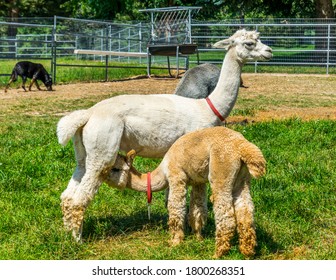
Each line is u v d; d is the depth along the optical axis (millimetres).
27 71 18594
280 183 8602
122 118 6715
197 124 7059
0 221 7199
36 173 9336
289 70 25906
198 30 27234
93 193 6660
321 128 12016
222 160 6020
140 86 19562
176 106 7008
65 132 6543
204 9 33031
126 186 6730
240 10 32469
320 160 9875
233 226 6051
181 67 25531
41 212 7578
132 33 28797
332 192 8297
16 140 11422
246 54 7316
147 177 6695
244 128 12141
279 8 32219
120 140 6727
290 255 6254
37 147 10766
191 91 11000
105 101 6855
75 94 17797
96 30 29453
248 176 6109
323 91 19078
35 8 43969
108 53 20578
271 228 6895
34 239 6656
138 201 8000
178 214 6473
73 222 6648
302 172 9016
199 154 6254
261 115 14391
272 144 11031
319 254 6242
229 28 27094
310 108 15633
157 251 6383
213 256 6152
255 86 19984
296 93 18438
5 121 13656
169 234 6887
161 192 8305
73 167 9602
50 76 19094
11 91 18922
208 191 8352
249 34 7344
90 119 6637
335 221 7285
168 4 34312
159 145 6930
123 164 6688
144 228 7109
